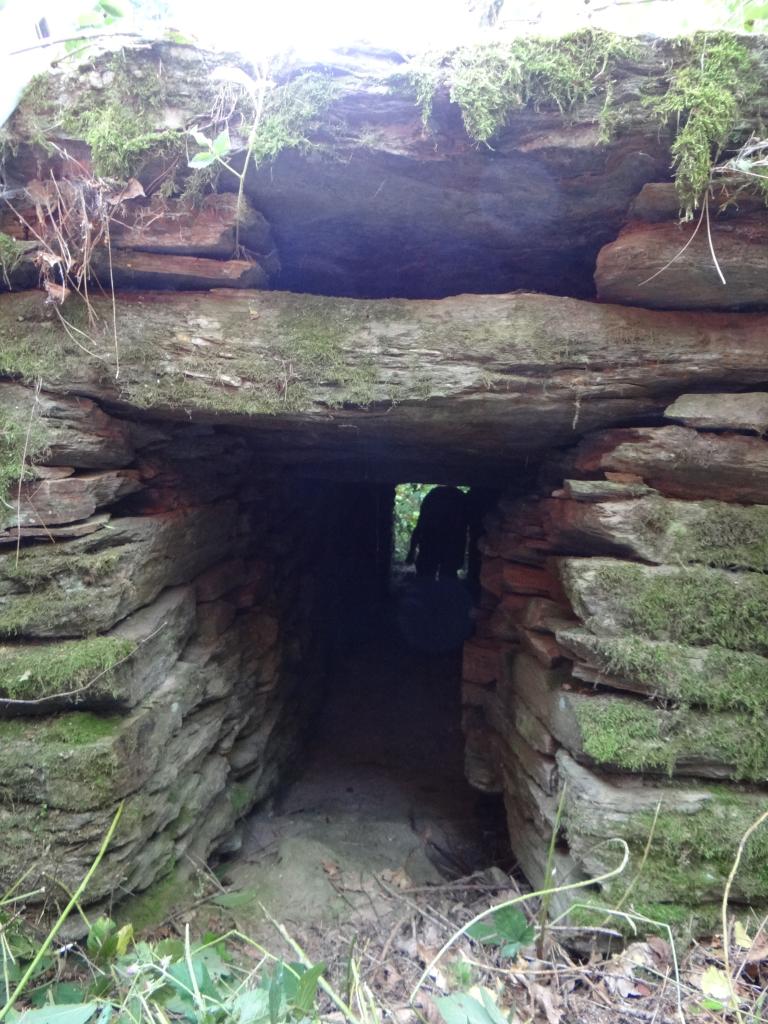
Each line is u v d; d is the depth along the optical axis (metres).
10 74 1.83
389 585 7.40
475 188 1.92
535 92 1.70
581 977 1.84
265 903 2.37
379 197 1.98
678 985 1.65
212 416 2.15
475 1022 1.40
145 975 1.69
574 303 2.01
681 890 1.87
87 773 1.82
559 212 2.00
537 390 2.02
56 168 1.92
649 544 2.01
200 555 2.67
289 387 2.04
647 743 1.93
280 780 3.53
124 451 2.18
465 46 1.73
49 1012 1.46
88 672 1.85
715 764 1.93
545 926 1.92
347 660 5.58
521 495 3.03
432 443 2.55
